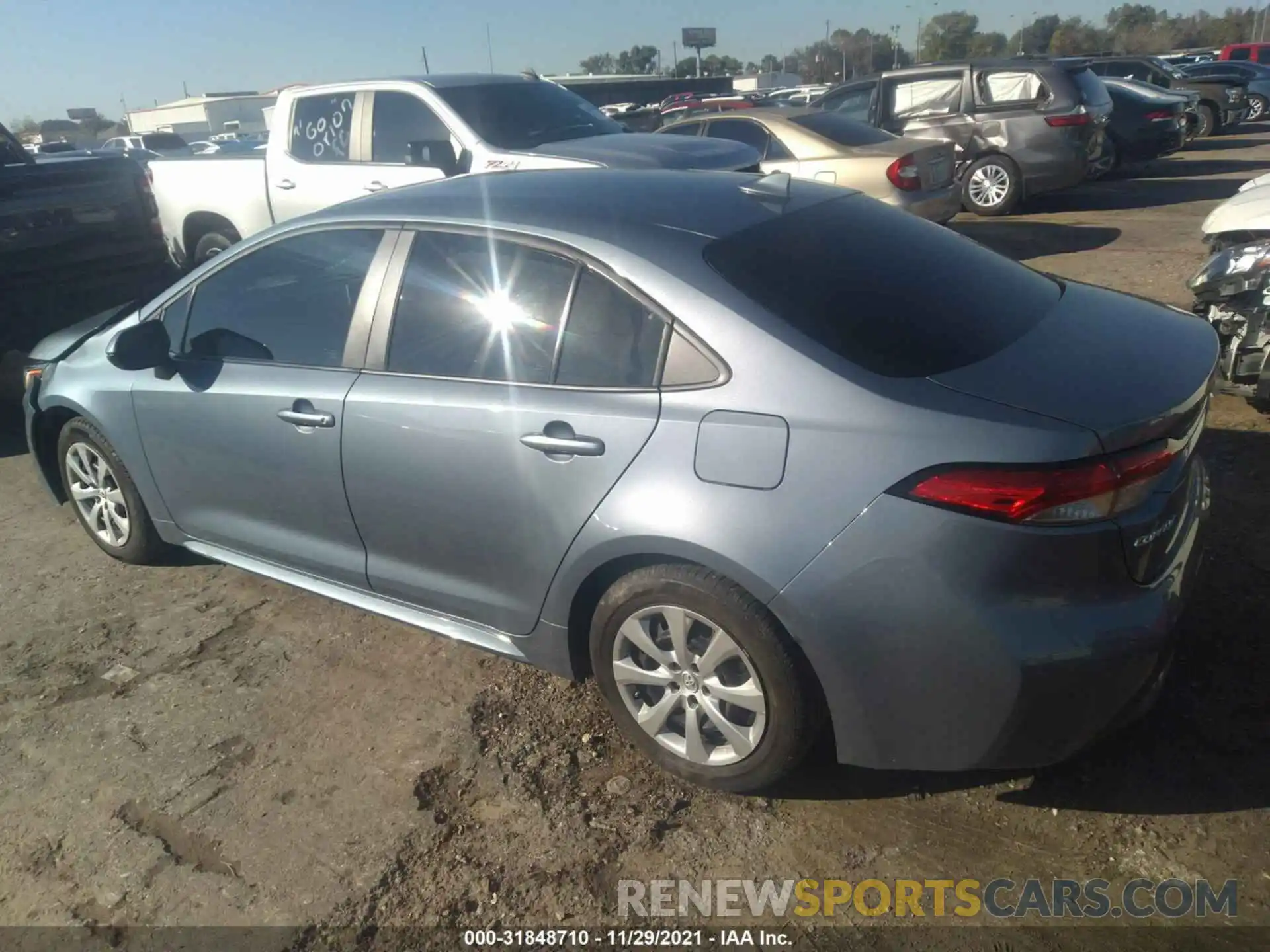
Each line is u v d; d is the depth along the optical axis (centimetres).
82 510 456
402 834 284
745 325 266
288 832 287
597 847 275
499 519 304
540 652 314
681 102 3011
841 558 244
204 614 408
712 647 270
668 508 265
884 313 274
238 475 374
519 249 307
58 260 650
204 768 316
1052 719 243
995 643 237
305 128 802
